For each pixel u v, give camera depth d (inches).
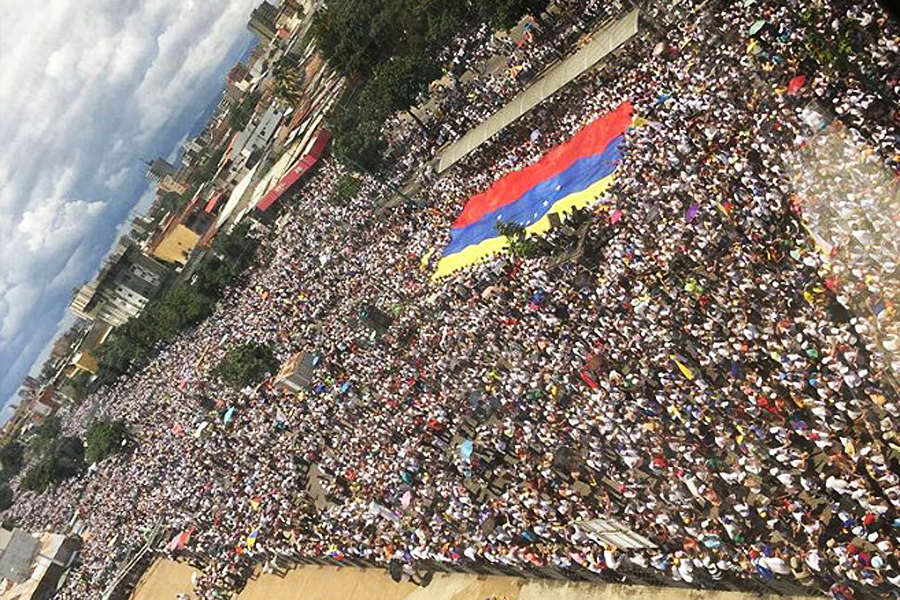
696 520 1181.7
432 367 2178.9
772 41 1715.1
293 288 3782.0
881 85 1378.0
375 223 3617.1
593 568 1318.9
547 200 2491.4
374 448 2142.0
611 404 1450.5
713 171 1638.8
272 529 2385.6
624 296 1662.2
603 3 2856.8
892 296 1083.9
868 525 965.8
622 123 2304.4
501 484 1675.7
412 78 3668.8
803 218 1328.7
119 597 3316.9
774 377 1221.1
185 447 3639.3
